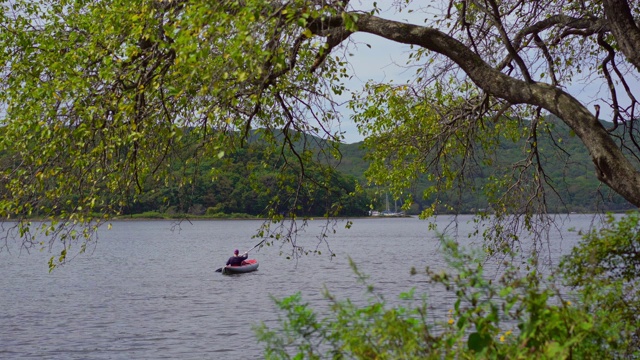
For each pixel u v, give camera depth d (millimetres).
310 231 123188
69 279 44781
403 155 12469
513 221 11180
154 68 8516
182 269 52000
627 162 6973
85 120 8570
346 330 4660
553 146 11289
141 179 9375
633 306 5621
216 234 118438
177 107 8750
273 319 26438
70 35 9109
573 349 4234
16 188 8914
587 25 9266
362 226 162500
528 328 4172
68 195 9188
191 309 30141
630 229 6004
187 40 6844
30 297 35156
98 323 26594
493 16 8047
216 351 21172
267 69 7906
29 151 8922
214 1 6973
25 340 23312
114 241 97062
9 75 9680
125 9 8523
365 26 7938
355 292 33531
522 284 4418
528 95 7465
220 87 7160
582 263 5996
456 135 11500
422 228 142875
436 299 25031
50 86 8789
